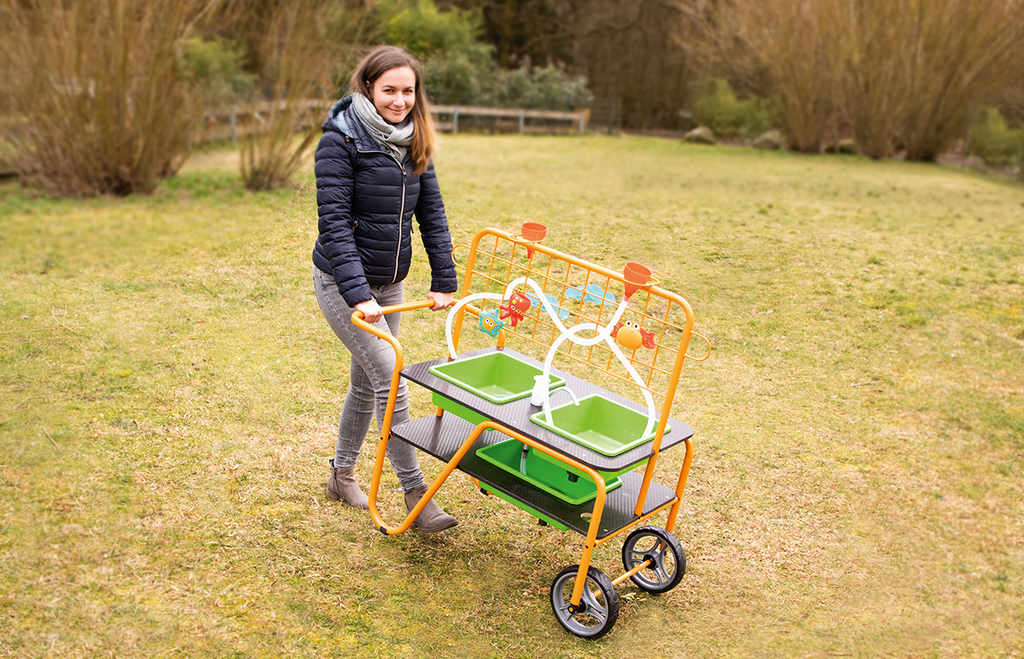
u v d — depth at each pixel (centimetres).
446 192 976
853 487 401
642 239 802
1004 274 729
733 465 416
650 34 2600
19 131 1002
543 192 1026
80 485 357
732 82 2142
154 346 510
